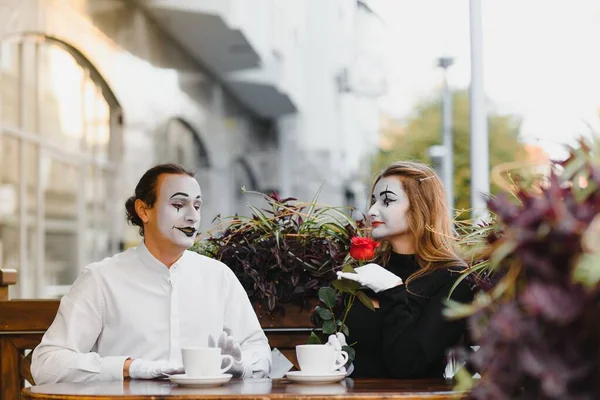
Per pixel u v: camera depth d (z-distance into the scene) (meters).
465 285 2.98
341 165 19.97
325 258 3.60
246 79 15.70
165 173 3.35
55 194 9.22
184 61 13.78
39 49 8.78
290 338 3.63
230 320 3.39
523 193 1.68
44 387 2.64
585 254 1.48
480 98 6.23
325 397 2.25
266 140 19.62
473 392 1.65
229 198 16.94
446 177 12.22
